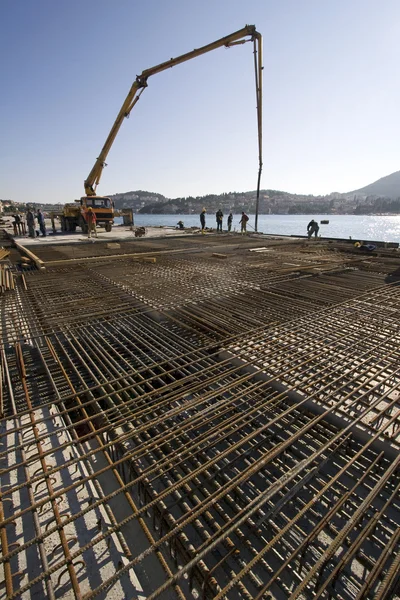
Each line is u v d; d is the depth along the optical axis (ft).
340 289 19.57
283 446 7.14
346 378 9.84
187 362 11.18
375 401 8.51
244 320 14.78
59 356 11.93
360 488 6.68
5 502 6.19
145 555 4.88
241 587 4.83
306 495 6.60
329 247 37.91
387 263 27.73
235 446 7.15
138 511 5.63
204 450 7.31
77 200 62.49
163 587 4.42
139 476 6.76
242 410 8.80
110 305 16.90
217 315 15.40
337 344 12.08
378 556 5.56
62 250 36.42
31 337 12.84
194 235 53.83
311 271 24.35
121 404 8.64
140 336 13.38
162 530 6.07
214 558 5.60
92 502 6.23
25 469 6.78
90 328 14.19
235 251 35.47
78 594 4.55
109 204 59.72
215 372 10.47
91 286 20.45
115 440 7.35
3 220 97.81
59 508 6.08
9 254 34.37
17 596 4.43
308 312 15.70
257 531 5.65
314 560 5.55
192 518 5.51
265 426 7.75
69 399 9.39
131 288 19.81
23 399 9.43
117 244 40.65
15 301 17.46
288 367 10.50
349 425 7.66
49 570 4.66
